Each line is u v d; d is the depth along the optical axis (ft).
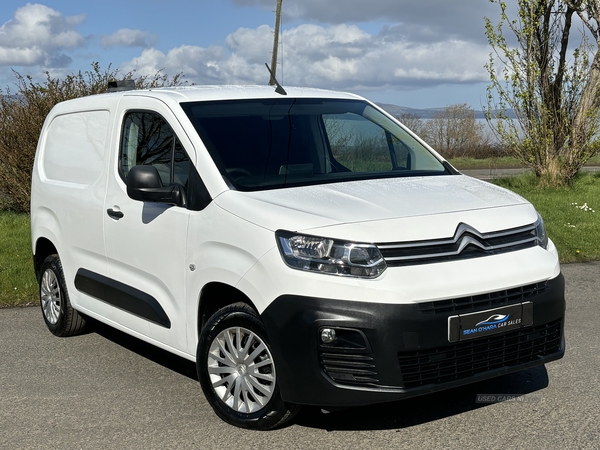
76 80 49.62
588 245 32.96
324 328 12.31
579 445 12.82
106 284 17.70
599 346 18.83
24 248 34.88
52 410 15.51
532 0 57.41
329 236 12.49
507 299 13.05
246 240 13.30
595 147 58.29
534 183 61.21
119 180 17.25
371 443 13.20
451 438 13.29
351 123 17.58
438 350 12.50
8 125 49.21
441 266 12.61
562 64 59.06
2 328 22.43
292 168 15.38
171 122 15.98
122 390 16.62
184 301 15.05
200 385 15.88
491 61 60.03
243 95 17.19
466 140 119.14
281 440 13.47
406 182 15.39
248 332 13.71
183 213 14.94
